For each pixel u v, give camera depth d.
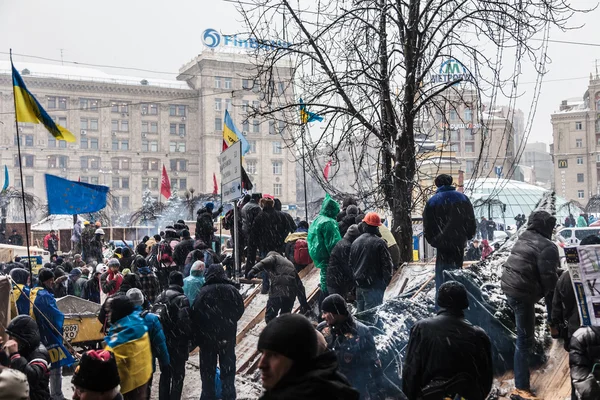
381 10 11.37
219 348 7.76
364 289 8.07
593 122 94.88
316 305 10.55
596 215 39.00
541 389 6.48
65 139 8.84
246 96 108.38
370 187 12.70
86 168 103.19
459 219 7.39
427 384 4.42
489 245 18.64
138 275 11.02
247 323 10.95
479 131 12.21
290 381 2.62
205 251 12.38
